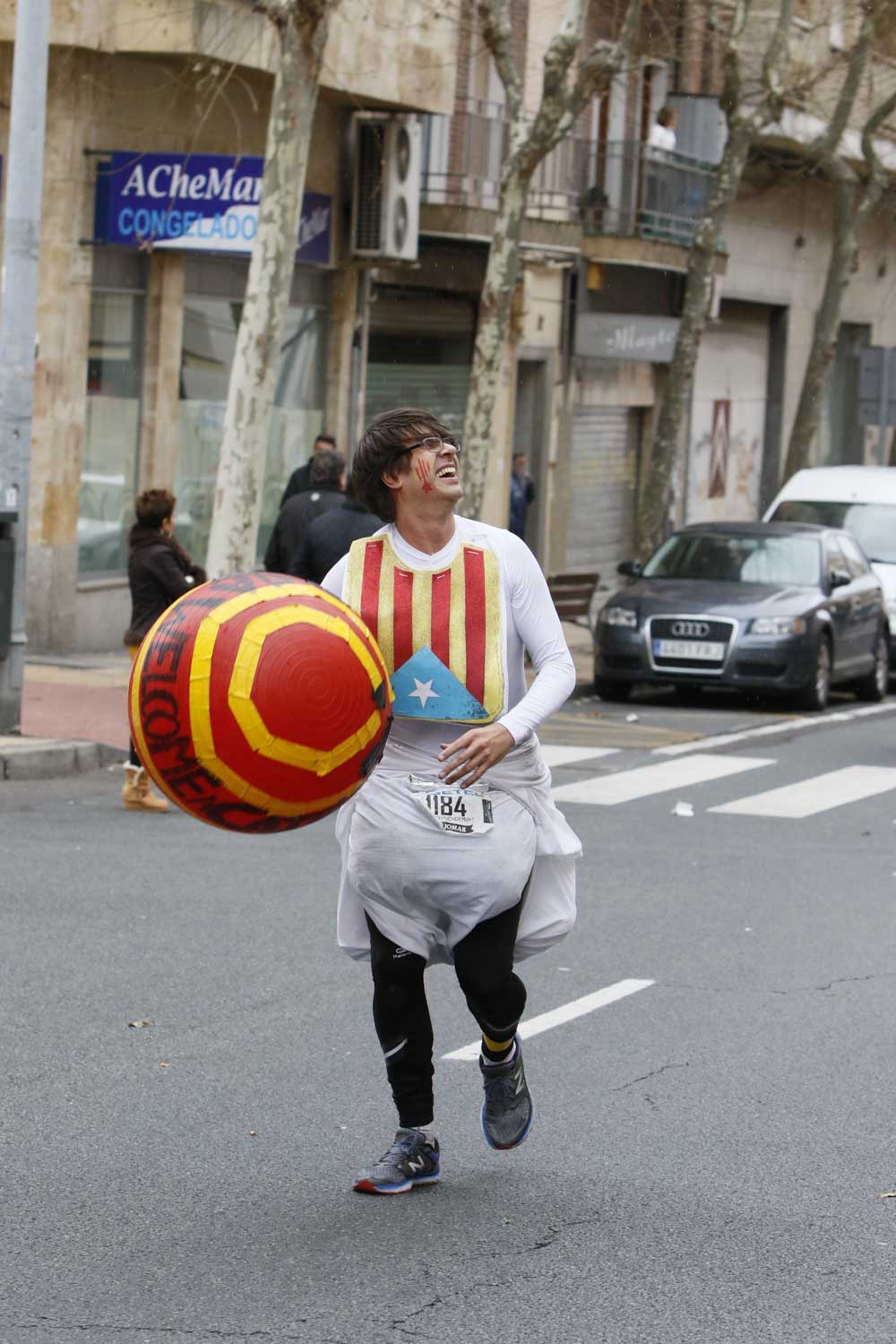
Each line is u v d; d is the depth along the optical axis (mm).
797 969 9086
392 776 5473
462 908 5477
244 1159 6055
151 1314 4789
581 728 19156
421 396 29641
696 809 14359
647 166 32250
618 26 31812
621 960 9188
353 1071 7074
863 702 23500
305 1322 4762
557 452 32906
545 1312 4879
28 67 15055
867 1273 5219
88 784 14117
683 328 27422
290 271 17875
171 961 8742
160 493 13000
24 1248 5246
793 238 42031
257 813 5113
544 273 31688
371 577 5426
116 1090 6773
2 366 15055
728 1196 5844
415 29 24625
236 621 5039
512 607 5504
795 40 36031
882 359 29406
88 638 21797
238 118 23359
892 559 25891
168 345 22641
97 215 21125
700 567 22500
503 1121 5875
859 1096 6988
